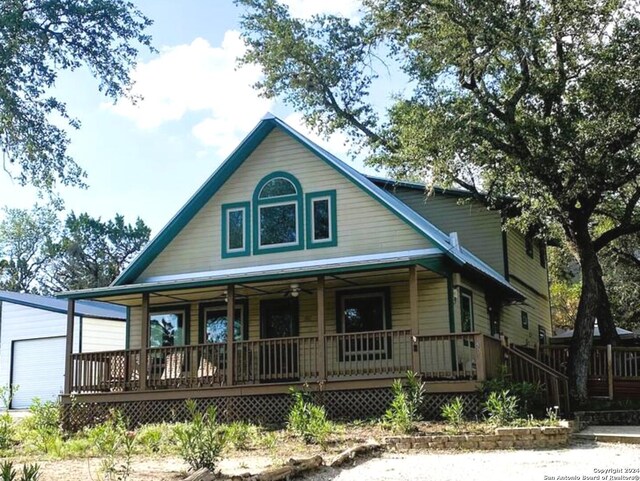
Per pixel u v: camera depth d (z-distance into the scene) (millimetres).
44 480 9141
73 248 58188
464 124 18984
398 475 10195
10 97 13945
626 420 16938
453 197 24078
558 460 11250
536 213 19766
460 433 13297
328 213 19422
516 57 20000
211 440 9938
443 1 19250
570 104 20156
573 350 19844
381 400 16094
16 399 27078
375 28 23406
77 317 26812
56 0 14016
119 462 11172
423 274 17703
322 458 11219
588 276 20438
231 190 20500
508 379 16000
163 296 20000
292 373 17078
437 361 17641
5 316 28031
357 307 19016
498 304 22734
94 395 18297
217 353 17859
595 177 19375
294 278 17375
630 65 19688
